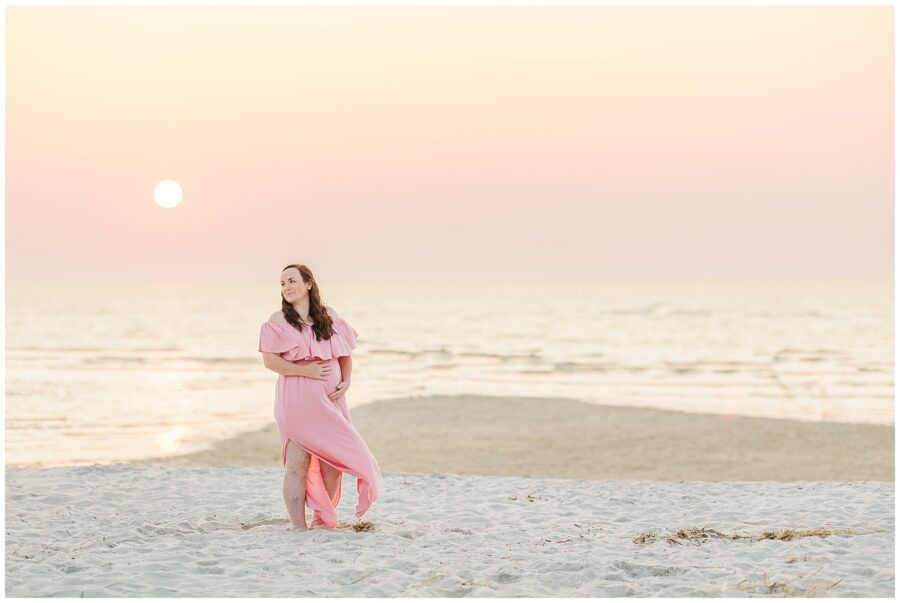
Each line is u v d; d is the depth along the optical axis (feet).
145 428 57.47
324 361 21.39
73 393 78.33
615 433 55.06
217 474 31.12
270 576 16.96
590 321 237.66
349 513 24.90
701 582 16.49
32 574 16.93
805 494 27.32
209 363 114.21
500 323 230.89
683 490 28.60
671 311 290.15
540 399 73.05
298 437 21.03
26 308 326.44
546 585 16.55
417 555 18.71
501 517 24.13
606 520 23.85
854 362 113.09
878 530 21.53
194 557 18.44
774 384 88.63
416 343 158.92
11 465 43.68
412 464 44.14
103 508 24.99
